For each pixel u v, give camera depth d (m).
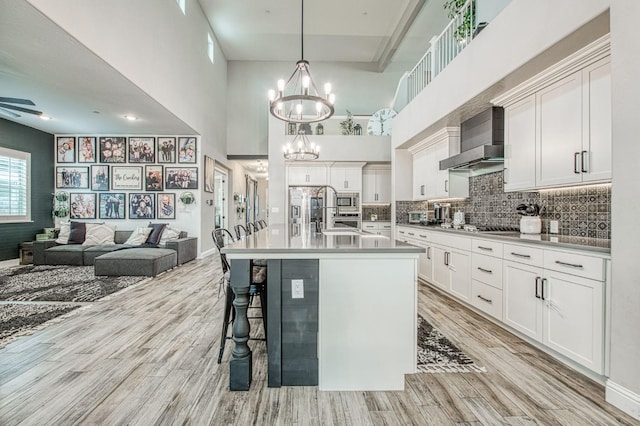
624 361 1.65
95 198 6.31
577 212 2.65
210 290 4.05
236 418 1.60
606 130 2.10
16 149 5.55
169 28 4.82
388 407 1.71
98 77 3.65
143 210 6.35
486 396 1.80
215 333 2.68
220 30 7.30
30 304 3.44
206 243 6.75
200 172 6.43
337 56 8.63
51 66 3.39
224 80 8.41
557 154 2.49
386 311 1.90
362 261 1.89
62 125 5.71
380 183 7.34
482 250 3.01
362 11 6.71
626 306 1.65
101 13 3.20
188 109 5.66
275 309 1.89
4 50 3.06
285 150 5.62
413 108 4.80
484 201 4.00
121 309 3.29
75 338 2.56
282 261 1.89
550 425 1.55
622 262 1.67
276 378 1.89
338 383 1.89
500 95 3.09
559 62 2.39
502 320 2.72
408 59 8.52
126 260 4.77
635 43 1.61
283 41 7.84
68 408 1.67
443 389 1.88
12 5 2.40
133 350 2.35
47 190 6.18
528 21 2.39
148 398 1.76
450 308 3.38
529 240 2.39
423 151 5.13
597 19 1.88
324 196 7.04
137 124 5.61
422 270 4.44
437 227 4.20
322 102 3.35
